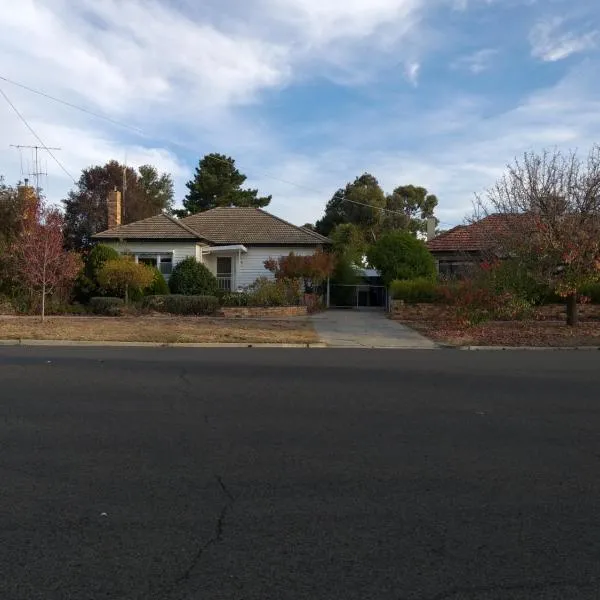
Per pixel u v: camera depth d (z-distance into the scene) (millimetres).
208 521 4258
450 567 3621
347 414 7488
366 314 25281
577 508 4551
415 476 5234
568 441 6359
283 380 9945
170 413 7469
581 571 3588
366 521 4281
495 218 22000
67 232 49500
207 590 3338
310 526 4188
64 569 3561
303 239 31438
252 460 5637
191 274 26812
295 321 21203
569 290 17547
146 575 3498
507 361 12688
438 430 6754
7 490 4828
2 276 23250
